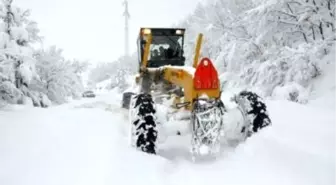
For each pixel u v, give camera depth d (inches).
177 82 177.5
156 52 260.8
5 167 132.4
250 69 482.9
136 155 141.5
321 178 110.8
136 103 155.6
